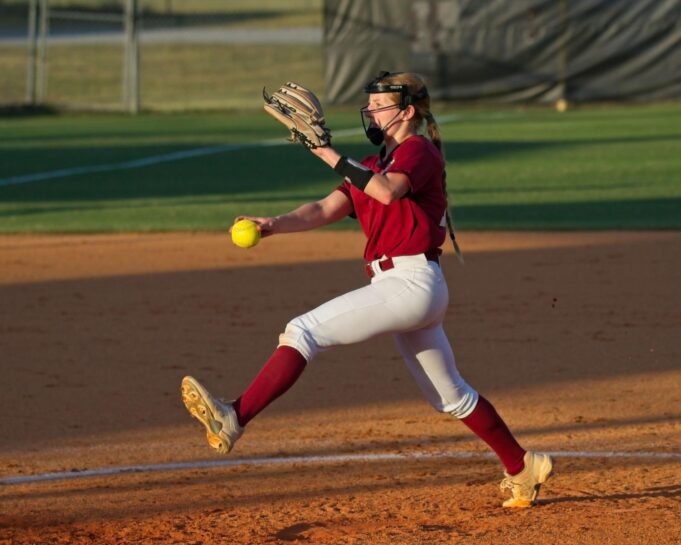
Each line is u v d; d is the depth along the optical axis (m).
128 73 125.75
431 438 25.05
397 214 17.94
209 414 17.47
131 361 32.28
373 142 18.88
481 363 31.55
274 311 38.06
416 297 17.91
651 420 26.03
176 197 65.38
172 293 41.00
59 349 33.66
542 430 25.39
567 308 37.69
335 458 23.56
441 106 118.31
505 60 116.69
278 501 20.62
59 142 97.50
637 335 34.16
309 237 52.31
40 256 48.31
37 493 21.39
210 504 20.53
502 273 43.19
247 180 72.50
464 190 65.44
